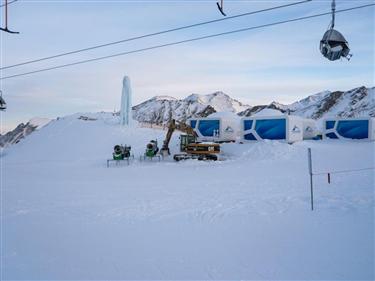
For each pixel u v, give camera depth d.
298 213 11.49
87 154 42.62
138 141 46.78
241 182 19.86
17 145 54.91
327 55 10.95
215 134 42.81
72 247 9.06
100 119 60.19
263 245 8.55
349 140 42.12
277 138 38.03
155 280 6.84
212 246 8.68
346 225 9.81
